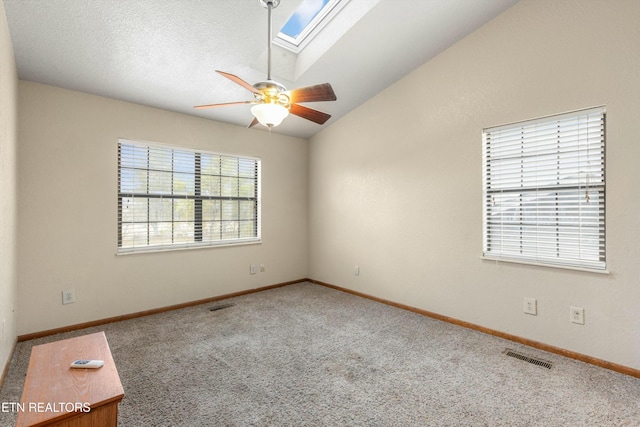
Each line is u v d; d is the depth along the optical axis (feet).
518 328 8.70
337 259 14.56
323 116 7.98
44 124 9.11
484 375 7.04
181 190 12.11
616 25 7.03
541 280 8.27
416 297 11.25
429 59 10.62
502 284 9.00
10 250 7.47
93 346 5.29
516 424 5.43
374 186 12.71
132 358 7.84
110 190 10.31
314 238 15.88
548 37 8.01
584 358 7.55
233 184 13.66
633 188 6.90
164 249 11.55
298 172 15.88
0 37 6.08
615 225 7.14
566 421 5.49
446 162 10.27
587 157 7.63
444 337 9.11
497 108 9.02
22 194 8.75
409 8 8.24
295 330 9.70
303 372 7.21
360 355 8.04
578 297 7.67
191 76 9.70
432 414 5.72
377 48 9.73
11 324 7.69
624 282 7.03
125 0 6.88
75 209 9.64
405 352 8.18
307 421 5.55
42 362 4.70
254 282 14.20
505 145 9.04
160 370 7.27
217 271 12.97
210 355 8.03
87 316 9.89
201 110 11.80
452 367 7.40
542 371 7.18
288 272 15.52
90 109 9.92
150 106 11.12
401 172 11.66
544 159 8.32
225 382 6.79
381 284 12.53
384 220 12.34
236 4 7.45
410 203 11.37
